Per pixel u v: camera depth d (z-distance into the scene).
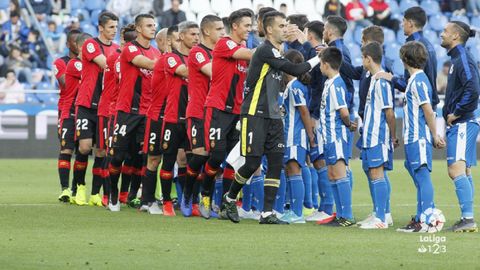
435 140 25.44
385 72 26.12
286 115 28.08
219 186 30.00
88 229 25.59
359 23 67.56
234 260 20.25
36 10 64.50
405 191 40.59
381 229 26.12
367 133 26.23
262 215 27.36
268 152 27.12
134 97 30.72
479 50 68.00
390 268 19.42
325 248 22.08
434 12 69.38
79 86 33.25
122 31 32.72
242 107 27.00
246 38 28.16
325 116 27.00
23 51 62.62
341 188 26.97
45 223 27.00
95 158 32.66
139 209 31.02
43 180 44.38
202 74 28.47
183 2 67.12
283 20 26.69
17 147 57.28
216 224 27.03
